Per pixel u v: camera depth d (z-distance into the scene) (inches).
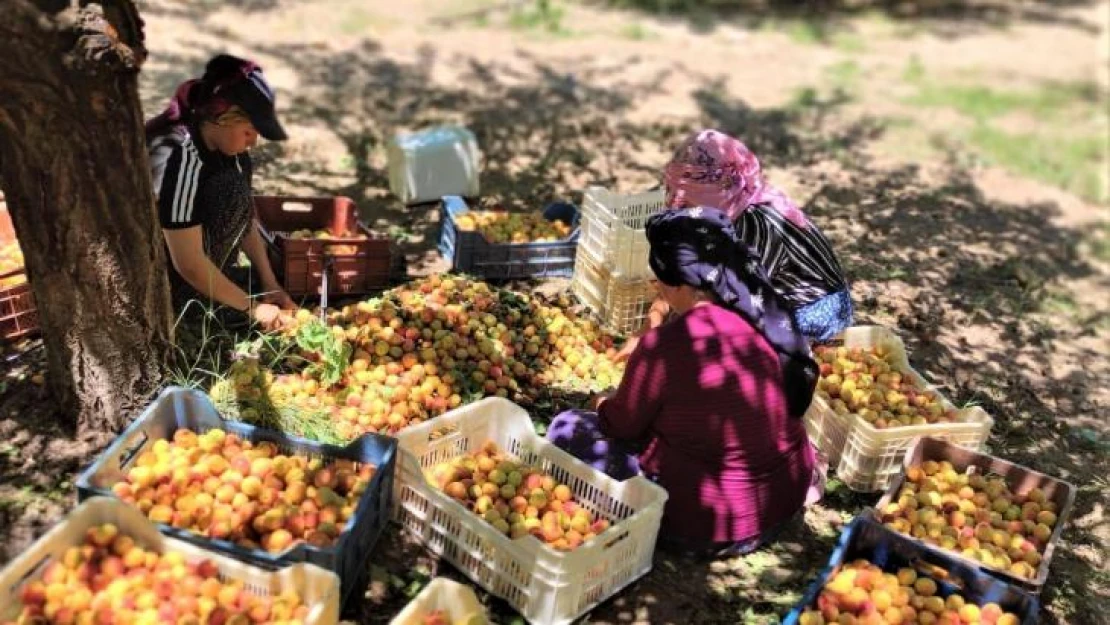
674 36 528.7
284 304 214.7
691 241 157.5
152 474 152.3
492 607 152.9
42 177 151.8
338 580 129.7
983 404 229.5
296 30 446.6
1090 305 292.2
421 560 160.7
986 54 576.7
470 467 171.0
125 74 150.1
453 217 249.3
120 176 156.3
